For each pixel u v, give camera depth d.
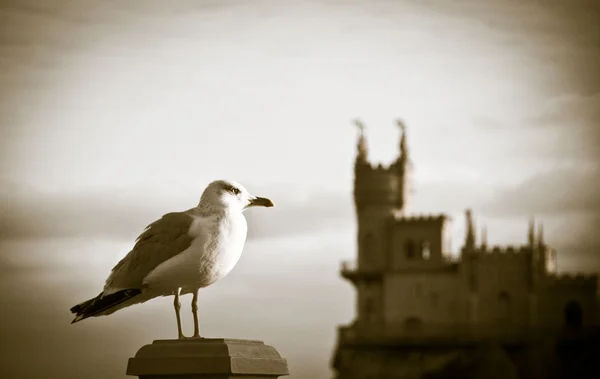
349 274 113.88
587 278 108.19
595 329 108.06
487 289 111.88
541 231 107.38
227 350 8.23
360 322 113.94
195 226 8.99
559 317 110.19
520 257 110.50
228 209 9.11
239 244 9.16
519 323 111.12
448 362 110.50
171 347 8.28
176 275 8.93
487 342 110.31
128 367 8.31
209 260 8.95
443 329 112.38
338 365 114.69
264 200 9.34
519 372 109.88
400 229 113.06
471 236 111.75
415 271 113.19
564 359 107.19
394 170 112.06
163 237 9.00
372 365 111.00
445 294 112.88
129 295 9.00
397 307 114.06
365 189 113.56
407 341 112.06
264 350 8.50
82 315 9.07
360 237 114.56
